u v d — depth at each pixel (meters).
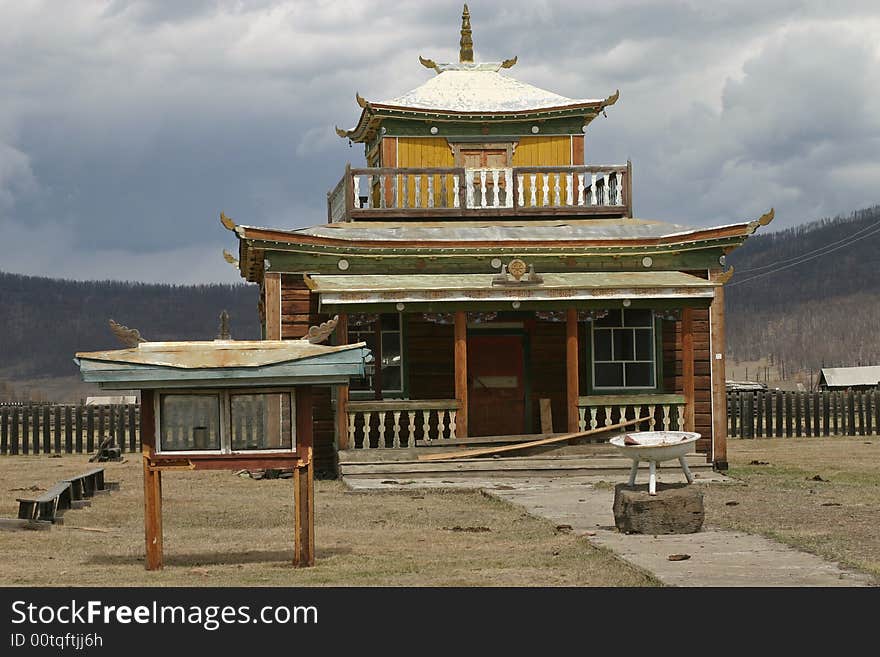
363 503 20.09
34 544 15.50
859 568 12.20
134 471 28.44
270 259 25.41
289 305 25.47
